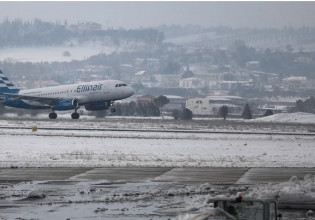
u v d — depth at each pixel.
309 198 78.50
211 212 49.19
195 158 136.12
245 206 53.44
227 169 117.31
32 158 135.00
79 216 72.25
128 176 107.31
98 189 93.12
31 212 74.69
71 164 124.44
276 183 98.38
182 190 90.44
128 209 76.62
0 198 84.81
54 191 91.12
